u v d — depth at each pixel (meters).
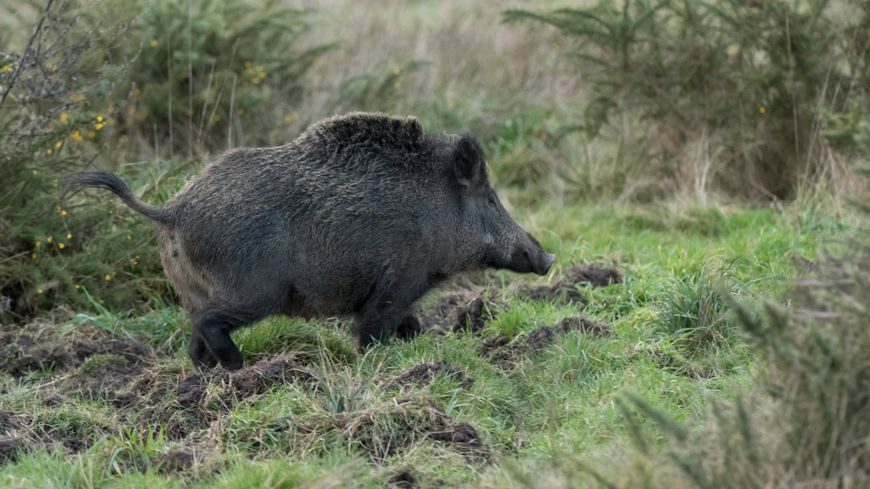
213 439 8.88
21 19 15.32
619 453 7.84
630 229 15.73
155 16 16.97
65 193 12.54
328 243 10.67
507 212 12.05
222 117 17.38
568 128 17.64
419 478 8.05
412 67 19.89
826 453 6.73
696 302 11.20
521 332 11.66
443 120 19.55
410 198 11.05
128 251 13.05
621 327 11.52
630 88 17.03
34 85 12.73
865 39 15.98
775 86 16.34
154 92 16.75
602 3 17.30
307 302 10.86
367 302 11.13
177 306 12.91
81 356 11.51
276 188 10.52
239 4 18.17
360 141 11.02
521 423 9.46
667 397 9.48
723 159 16.91
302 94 18.81
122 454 8.73
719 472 6.81
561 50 20.53
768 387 7.27
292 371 9.95
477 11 24.45
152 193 13.88
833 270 7.65
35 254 12.65
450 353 10.77
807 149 16.34
